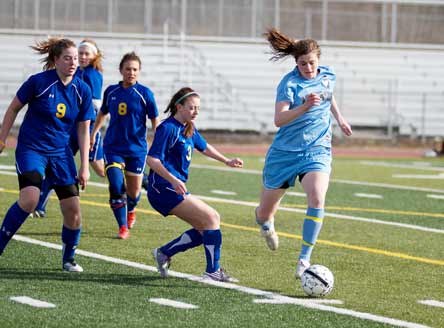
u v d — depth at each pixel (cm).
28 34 9231
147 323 1822
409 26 10194
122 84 3112
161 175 2231
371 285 2342
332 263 2666
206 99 9112
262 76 9500
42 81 2253
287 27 9888
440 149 8131
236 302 2055
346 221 3619
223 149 8025
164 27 9525
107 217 3491
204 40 9612
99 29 9394
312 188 2334
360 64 9931
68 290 2128
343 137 8944
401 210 4047
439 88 9912
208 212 2278
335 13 9994
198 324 1825
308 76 2389
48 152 2284
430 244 3083
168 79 9231
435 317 1981
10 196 4050
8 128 2269
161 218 3509
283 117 2302
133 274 2359
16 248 2708
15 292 2088
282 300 2094
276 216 3709
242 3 9706
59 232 3055
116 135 3084
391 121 9288
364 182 5353
